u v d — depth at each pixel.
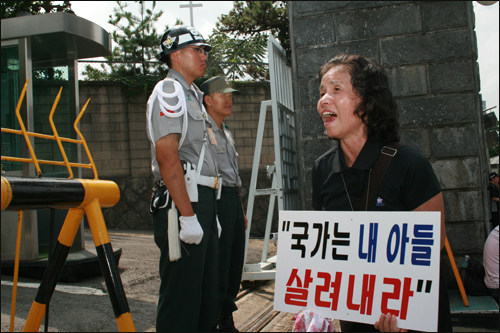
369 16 3.66
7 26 3.62
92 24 3.95
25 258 3.45
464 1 3.53
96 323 2.48
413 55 3.59
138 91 8.74
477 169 3.48
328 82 1.36
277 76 3.98
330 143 3.71
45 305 1.31
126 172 8.75
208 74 8.85
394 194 1.27
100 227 1.31
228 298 2.64
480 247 3.44
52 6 6.00
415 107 3.57
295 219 1.28
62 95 4.29
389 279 1.14
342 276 1.19
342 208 1.38
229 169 2.71
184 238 1.79
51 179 1.22
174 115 1.80
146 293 3.25
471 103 3.51
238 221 2.74
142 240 6.47
